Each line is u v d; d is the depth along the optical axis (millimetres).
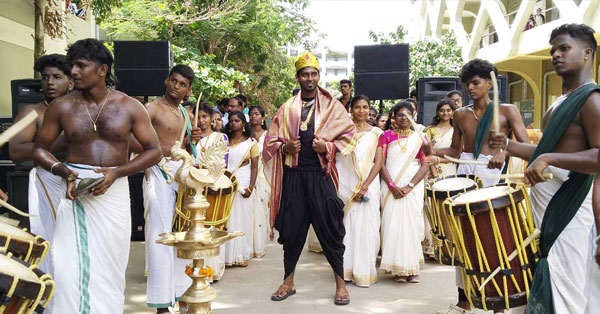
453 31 19719
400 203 5266
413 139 5363
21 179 6020
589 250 2756
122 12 12219
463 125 4137
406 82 7543
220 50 15898
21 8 10406
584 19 12055
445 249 3803
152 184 4129
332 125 4660
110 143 3141
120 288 3242
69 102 3125
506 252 2832
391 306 4547
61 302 2984
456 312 4160
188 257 2828
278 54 19062
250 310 4430
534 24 16188
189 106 5695
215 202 4336
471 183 3709
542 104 18234
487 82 3943
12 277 1961
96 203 3074
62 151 3523
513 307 2871
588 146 2783
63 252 3014
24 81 6566
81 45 3037
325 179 4613
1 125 6945
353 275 5211
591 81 2914
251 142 6035
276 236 8148
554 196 2832
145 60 7035
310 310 4438
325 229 4594
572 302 2721
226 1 13477
